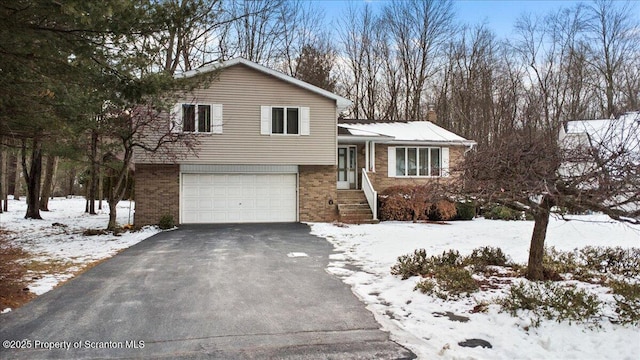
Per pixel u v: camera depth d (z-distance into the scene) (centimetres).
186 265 904
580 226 1406
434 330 511
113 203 1510
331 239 1298
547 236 1245
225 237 1338
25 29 607
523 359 430
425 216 1805
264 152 1717
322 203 1803
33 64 701
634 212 511
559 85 2948
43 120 839
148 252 1068
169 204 1662
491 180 611
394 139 1958
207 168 1694
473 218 1908
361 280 768
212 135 1669
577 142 654
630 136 574
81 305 611
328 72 3266
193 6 770
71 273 826
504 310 547
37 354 439
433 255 908
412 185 1895
